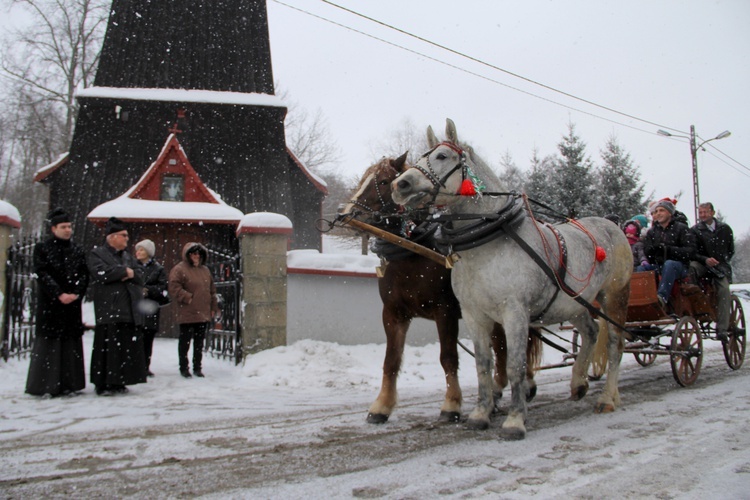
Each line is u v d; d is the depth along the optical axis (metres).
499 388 6.15
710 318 8.23
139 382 7.08
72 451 4.30
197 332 8.56
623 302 6.37
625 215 27.08
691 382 7.41
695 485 3.42
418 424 5.27
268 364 8.95
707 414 5.48
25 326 9.54
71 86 32.97
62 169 18.39
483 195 4.98
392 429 5.05
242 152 19.52
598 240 6.16
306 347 9.56
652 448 4.27
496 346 6.19
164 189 15.80
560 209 26.14
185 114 19.23
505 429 4.62
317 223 5.73
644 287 7.45
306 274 10.34
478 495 3.26
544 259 5.05
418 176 4.77
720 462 3.89
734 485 3.41
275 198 19.23
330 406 6.27
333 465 3.90
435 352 10.67
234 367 9.34
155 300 8.30
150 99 18.86
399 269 5.54
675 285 7.79
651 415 5.52
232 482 3.54
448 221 4.97
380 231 5.39
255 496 3.27
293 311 10.20
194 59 20.52
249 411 5.96
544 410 5.97
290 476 3.65
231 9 21.56
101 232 16.97
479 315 5.06
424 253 5.30
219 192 18.88
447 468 3.80
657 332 7.55
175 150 15.89
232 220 15.03
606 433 4.80
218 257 11.20
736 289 21.44
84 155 18.06
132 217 14.33
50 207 18.00
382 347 10.66
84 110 18.41
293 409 6.08
